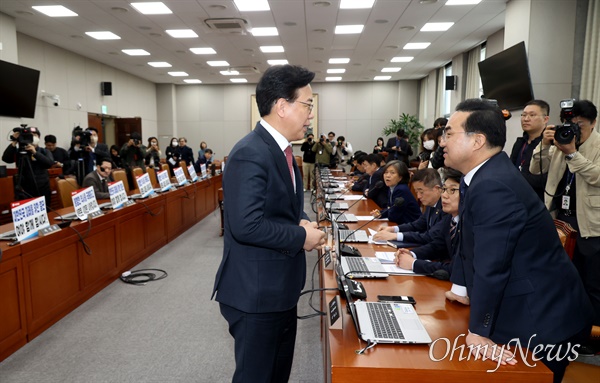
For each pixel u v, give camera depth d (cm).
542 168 281
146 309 312
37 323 265
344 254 214
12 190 508
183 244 515
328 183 625
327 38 790
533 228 120
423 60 1014
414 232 254
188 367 231
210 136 1410
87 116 974
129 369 229
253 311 126
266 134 128
